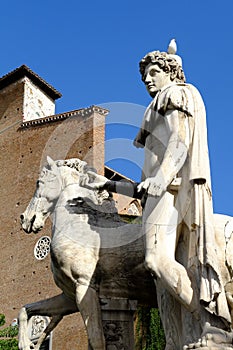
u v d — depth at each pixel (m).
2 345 21.48
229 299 5.56
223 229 5.79
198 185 5.84
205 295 5.33
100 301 6.75
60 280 6.85
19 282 37.72
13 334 22.33
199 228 5.68
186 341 5.46
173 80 6.61
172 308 5.74
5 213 41.38
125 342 6.71
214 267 5.42
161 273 5.62
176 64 6.61
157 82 6.58
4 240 40.22
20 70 44.62
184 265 5.79
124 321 6.78
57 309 7.16
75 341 31.69
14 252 39.06
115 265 6.58
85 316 6.49
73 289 6.75
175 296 5.54
